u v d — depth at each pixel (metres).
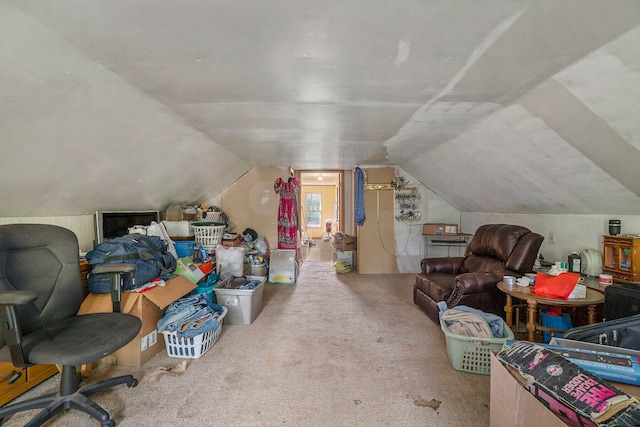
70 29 1.21
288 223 5.20
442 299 2.82
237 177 5.17
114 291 1.87
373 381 1.98
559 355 1.14
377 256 5.21
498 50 1.40
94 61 1.47
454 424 1.60
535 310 2.12
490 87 1.81
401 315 3.18
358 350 2.41
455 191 4.52
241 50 1.41
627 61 1.33
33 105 1.51
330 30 1.25
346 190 5.80
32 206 2.21
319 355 2.33
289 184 5.26
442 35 1.29
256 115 2.36
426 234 4.91
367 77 1.70
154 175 3.02
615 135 1.78
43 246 1.64
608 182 2.21
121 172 2.57
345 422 1.61
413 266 5.24
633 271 2.21
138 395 1.82
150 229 2.94
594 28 1.20
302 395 1.84
